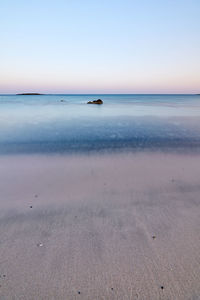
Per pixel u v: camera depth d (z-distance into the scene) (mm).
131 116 22156
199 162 6906
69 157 7445
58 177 5410
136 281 2178
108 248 2676
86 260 2457
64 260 2459
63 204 3947
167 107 36906
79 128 14430
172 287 2117
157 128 14633
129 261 2445
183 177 5477
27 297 1993
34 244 2764
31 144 9477
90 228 3145
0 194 4359
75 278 2207
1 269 2332
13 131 12750
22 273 2273
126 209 3762
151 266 2371
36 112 26453
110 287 2107
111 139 10906
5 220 3379
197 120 18641
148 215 3551
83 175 5590
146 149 8820
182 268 2350
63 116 21938
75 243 2779
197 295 2039
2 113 24562
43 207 3824
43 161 6887
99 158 7363
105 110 30609
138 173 5789
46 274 2256
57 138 10961
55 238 2895
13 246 2721
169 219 3420
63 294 2025
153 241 2826
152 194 4414
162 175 5625
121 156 7664
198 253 2590
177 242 2805
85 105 44281
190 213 3623
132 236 2941
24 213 3605
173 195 4371
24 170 5953
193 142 10172
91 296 2006
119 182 5094
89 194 4395
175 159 7273
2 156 7441
